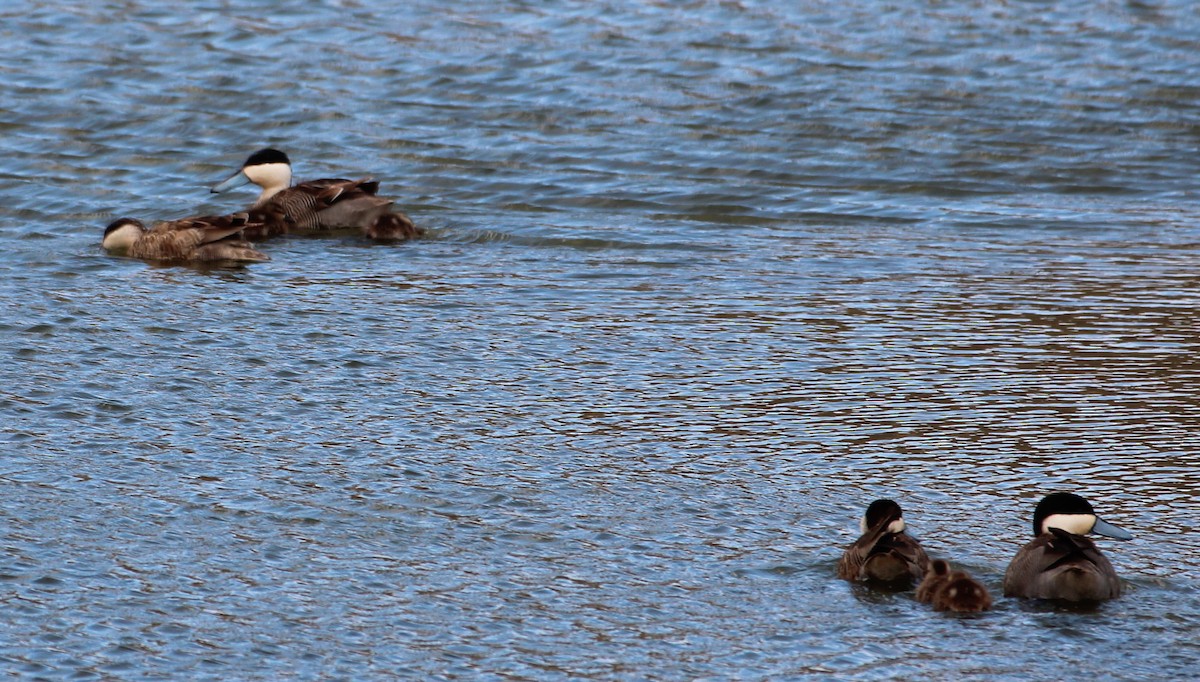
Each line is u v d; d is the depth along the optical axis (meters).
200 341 17.56
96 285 19.98
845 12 36.88
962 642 10.85
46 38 34.25
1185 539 12.62
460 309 19.14
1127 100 30.81
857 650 10.74
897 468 14.17
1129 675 10.38
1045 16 36.81
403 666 10.49
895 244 22.64
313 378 16.39
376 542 12.41
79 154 27.09
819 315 19.06
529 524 12.82
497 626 11.07
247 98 30.41
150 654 10.57
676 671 10.46
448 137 28.25
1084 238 23.00
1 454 14.01
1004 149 27.84
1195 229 23.52
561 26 35.62
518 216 24.02
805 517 13.07
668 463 14.22
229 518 12.80
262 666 10.45
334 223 23.66
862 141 28.14
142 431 14.72
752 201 24.84
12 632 10.79
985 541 12.62
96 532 12.46
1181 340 18.03
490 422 15.20
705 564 12.12
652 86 31.34
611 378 16.61
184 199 25.12
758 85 31.42
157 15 36.34
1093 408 15.76
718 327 18.55
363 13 36.75
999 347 17.81
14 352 16.94
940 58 33.47
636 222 23.70
